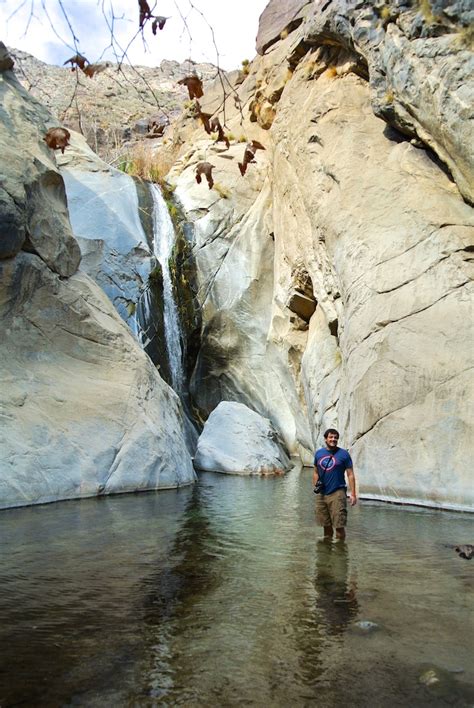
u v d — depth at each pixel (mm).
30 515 8359
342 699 3230
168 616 4434
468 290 10023
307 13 18109
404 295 10672
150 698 3229
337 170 13766
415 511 8859
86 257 18828
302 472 15188
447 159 11344
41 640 3984
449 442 9281
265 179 22250
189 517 8344
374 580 5344
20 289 10961
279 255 18828
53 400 10633
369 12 13047
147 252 19828
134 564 5848
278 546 6645
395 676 3492
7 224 10430
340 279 12586
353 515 8508
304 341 17312
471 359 9453
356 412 10633
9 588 5082
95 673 3516
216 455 15164
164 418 12328
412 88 11672
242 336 20328
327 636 4066
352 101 14898
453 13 10852
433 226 10961
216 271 21062
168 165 25672
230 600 4793
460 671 3557
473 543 6805
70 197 19828
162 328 19750
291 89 18422
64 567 5723
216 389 20641
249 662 3662
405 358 10086
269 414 19406
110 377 11828
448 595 4934
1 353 10555
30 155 11844
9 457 9344
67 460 10031
